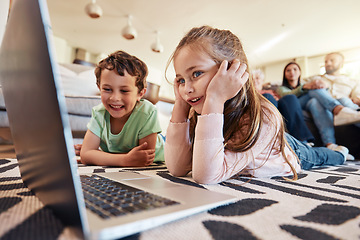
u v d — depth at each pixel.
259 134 0.63
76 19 5.10
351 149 1.83
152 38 5.94
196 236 0.27
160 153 1.22
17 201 0.36
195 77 0.60
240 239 0.26
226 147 0.64
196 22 5.08
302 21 5.04
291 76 2.69
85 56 6.82
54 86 0.22
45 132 0.26
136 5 4.54
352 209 0.38
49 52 0.22
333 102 1.87
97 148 1.06
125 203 0.31
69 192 0.23
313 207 0.39
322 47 6.32
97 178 0.49
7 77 0.37
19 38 0.29
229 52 0.63
